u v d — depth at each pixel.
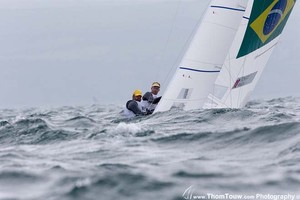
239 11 67.12
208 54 66.56
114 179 31.30
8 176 34.28
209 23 67.06
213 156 39.75
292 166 34.81
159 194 28.91
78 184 30.77
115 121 64.81
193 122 57.81
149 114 67.56
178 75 66.38
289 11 75.44
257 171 33.50
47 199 28.95
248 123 55.66
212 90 67.69
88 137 50.88
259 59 72.56
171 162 37.44
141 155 40.56
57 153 43.16
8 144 51.56
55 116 88.81
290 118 58.84
